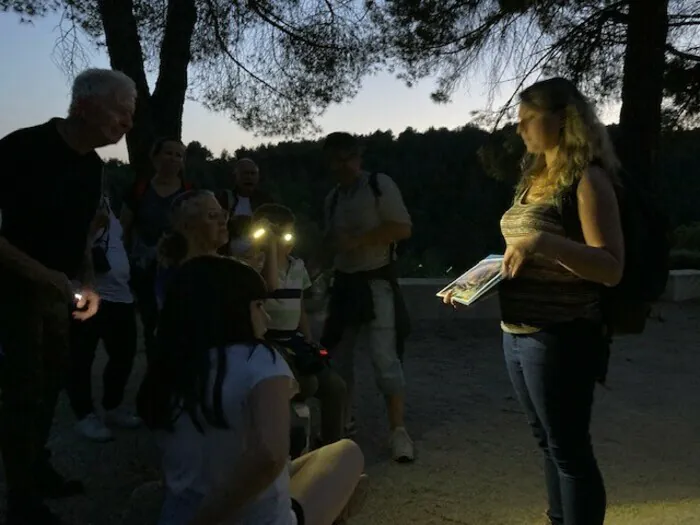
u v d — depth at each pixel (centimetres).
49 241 296
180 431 193
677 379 601
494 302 851
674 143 1280
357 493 260
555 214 252
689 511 346
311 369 338
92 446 422
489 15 1030
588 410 256
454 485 379
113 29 812
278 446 179
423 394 558
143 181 479
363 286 412
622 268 239
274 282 349
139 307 471
